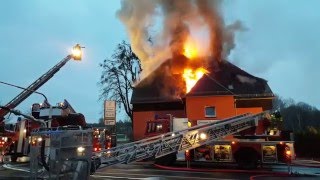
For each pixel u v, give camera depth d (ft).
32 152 33.30
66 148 31.53
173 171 51.93
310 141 85.15
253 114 59.41
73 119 69.51
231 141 53.98
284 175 48.03
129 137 127.85
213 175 47.50
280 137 53.98
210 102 92.68
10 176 41.24
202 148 54.95
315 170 54.44
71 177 30.53
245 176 46.68
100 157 37.86
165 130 63.10
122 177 44.55
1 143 69.10
